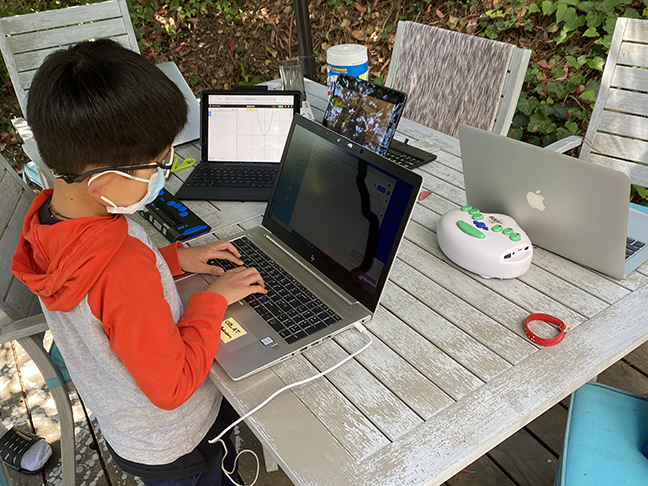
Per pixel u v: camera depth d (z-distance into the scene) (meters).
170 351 0.77
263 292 1.04
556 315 1.00
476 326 0.99
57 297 0.73
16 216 1.40
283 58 4.18
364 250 1.03
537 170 1.06
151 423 0.92
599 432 1.08
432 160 1.60
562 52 2.76
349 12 3.82
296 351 0.93
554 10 2.71
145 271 0.75
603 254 1.06
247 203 1.45
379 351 0.94
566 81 2.70
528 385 0.86
